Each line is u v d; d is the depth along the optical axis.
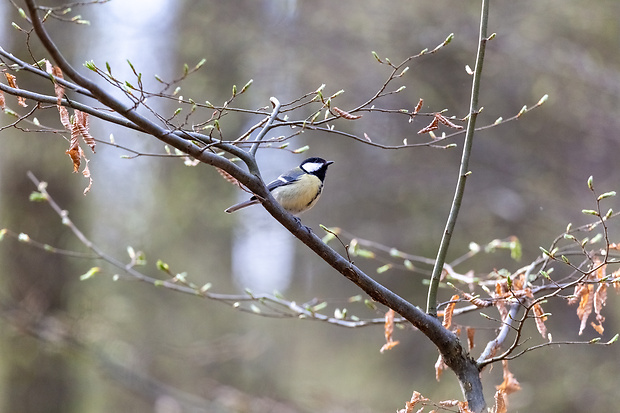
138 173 15.85
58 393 12.57
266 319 18.20
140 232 15.54
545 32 14.81
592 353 14.93
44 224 12.23
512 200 16.02
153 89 14.52
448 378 16.20
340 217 17.56
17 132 11.85
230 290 16.81
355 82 15.44
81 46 12.40
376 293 4.65
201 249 16.62
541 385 14.68
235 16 15.84
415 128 15.37
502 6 14.86
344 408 15.46
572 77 14.87
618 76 14.75
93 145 4.47
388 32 15.20
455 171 16.61
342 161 17.23
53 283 12.30
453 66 15.15
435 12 14.91
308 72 15.49
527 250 15.60
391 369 17.38
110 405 15.62
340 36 15.66
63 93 4.33
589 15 14.37
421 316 4.69
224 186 16.33
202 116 14.94
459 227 16.42
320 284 19.89
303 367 18.73
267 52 15.66
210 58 15.54
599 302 4.98
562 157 16.08
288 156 16.98
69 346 12.62
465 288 7.52
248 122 15.82
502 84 15.54
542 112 15.34
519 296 4.96
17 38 11.52
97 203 14.62
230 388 15.70
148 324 15.45
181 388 15.79
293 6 16.06
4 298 12.02
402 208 17.39
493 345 4.99
